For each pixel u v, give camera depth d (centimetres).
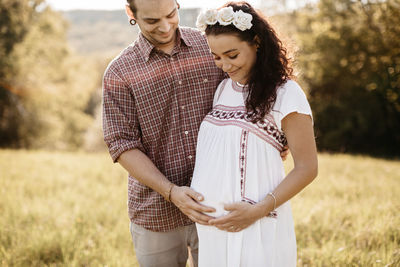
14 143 2231
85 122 2578
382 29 1764
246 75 203
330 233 407
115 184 717
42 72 2245
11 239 413
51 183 712
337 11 1880
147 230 244
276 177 200
